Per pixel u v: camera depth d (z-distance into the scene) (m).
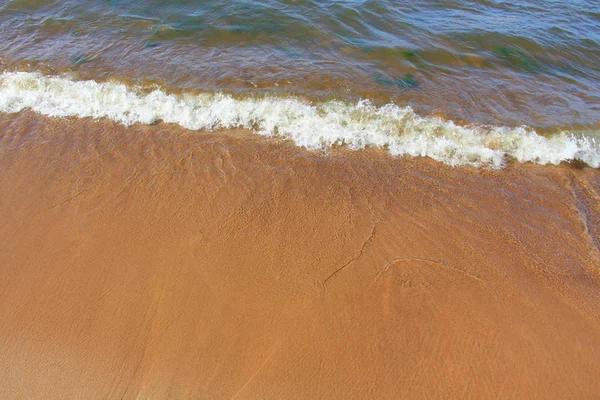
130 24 8.77
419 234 4.82
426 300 4.14
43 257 4.54
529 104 6.91
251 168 5.63
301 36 8.52
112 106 6.72
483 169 5.79
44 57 7.74
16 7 9.22
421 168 5.77
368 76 7.40
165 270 4.40
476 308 4.08
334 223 4.91
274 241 4.69
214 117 6.50
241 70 7.45
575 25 9.23
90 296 4.20
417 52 8.11
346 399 3.51
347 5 9.48
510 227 4.94
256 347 3.81
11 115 6.56
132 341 3.88
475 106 6.80
